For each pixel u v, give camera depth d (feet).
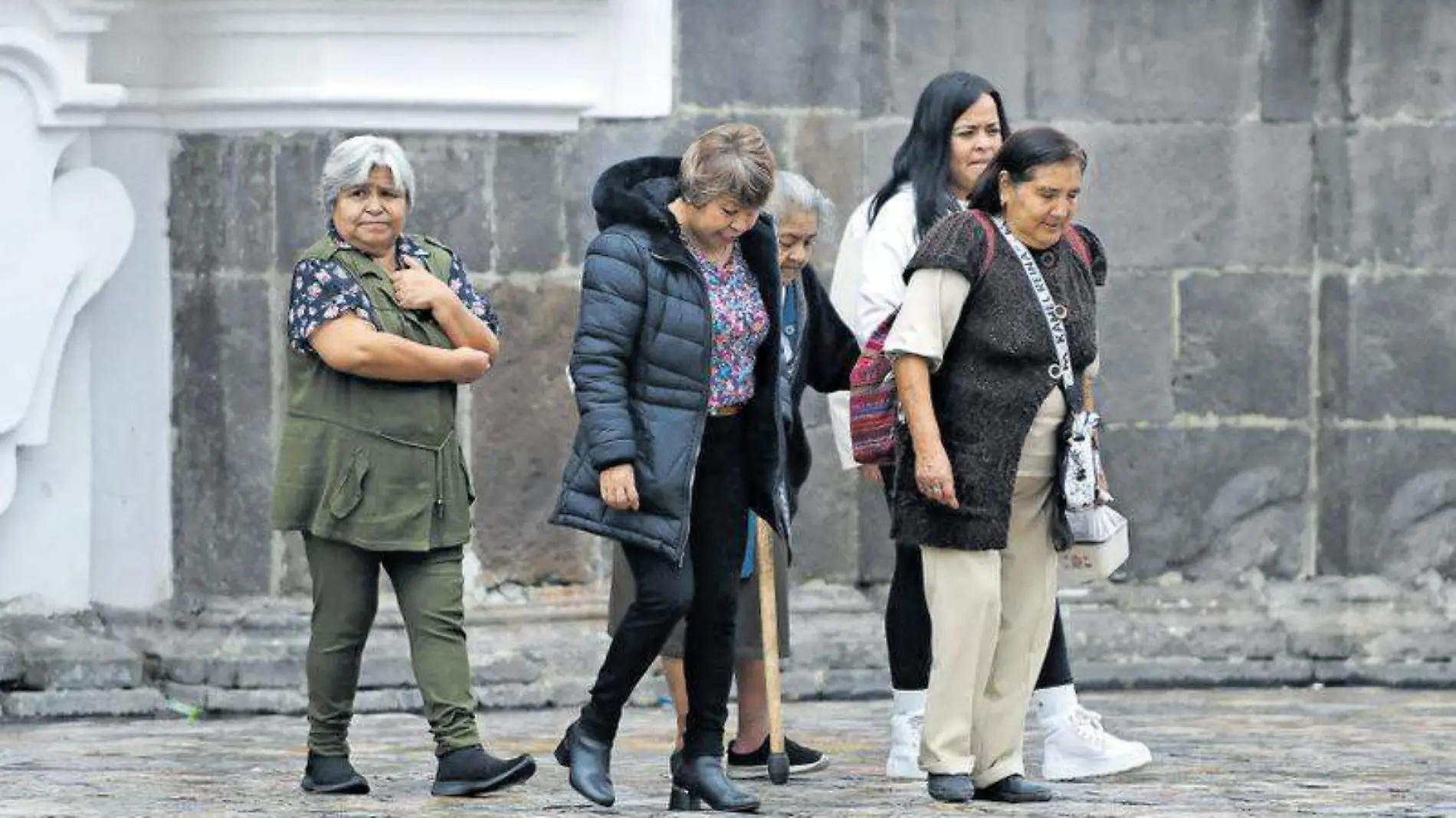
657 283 61.82
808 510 90.99
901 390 63.72
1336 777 70.54
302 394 65.87
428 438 65.62
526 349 87.71
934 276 63.46
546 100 86.94
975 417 63.52
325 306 65.00
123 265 87.25
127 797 67.26
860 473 91.56
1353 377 93.61
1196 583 94.07
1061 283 64.18
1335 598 93.91
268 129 85.51
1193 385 93.76
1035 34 92.43
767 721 70.79
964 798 64.64
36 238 86.02
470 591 87.61
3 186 85.87
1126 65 92.94
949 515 63.41
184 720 84.94
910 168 69.87
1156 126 93.20
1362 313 93.61
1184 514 93.81
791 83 90.17
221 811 64.28
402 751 76.69
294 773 72.08
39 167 86.07
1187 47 93.25
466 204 86.94
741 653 69.15
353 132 85.56
